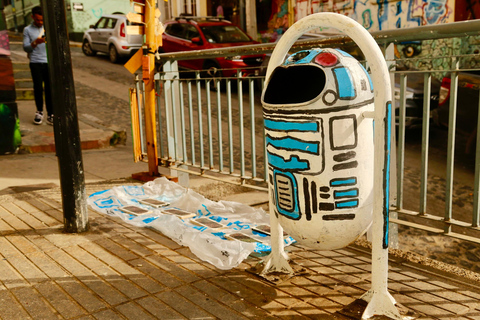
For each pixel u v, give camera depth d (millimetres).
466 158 6367
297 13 16891
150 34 4879
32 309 2459
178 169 4883
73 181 3488
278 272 2779
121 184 5039
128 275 2830
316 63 2207
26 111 8961
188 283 2715
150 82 4984
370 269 2842
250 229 3529
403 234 4117
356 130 2188
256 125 8531
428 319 2256
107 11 24016
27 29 7711
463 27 2508
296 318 2309
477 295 2477
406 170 5941
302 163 2227
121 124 8805
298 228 2346
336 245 2355
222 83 11578
